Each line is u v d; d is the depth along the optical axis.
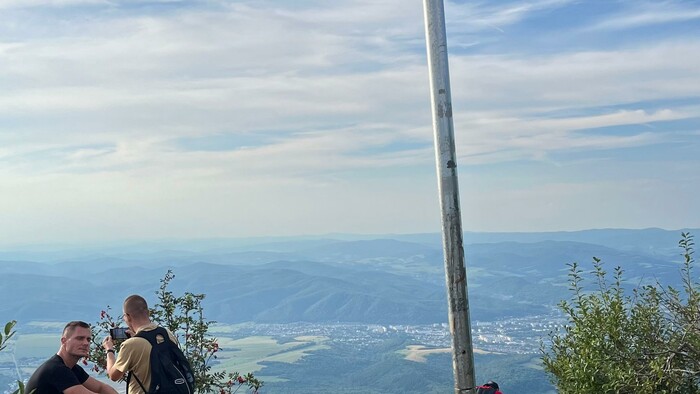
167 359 5.53
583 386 6.40
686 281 6.52
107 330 8.30
